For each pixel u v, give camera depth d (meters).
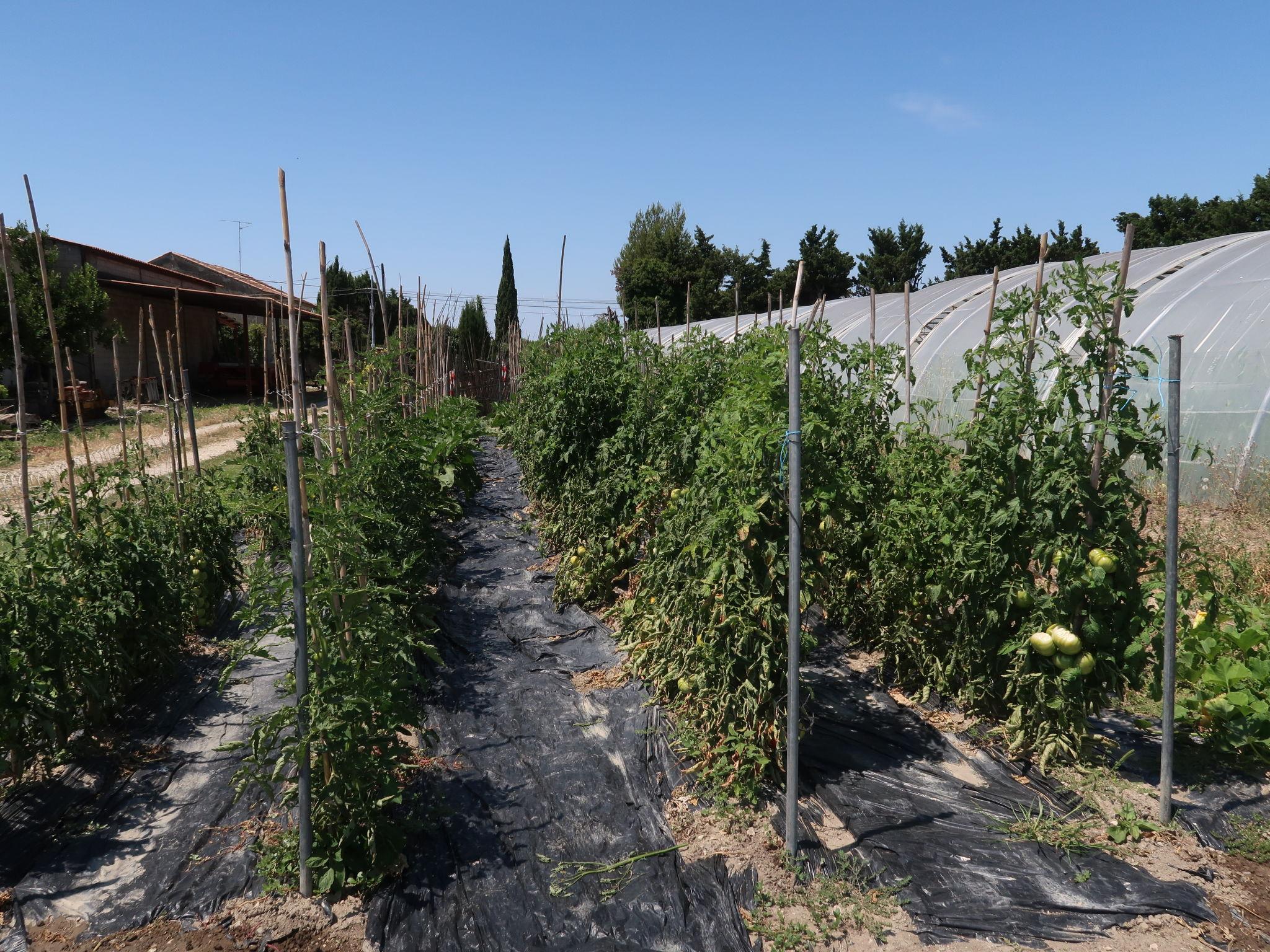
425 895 3.73
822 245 40.56
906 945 3.44
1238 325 10.16
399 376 7.82
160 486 6.89
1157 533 8.53
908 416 6.69
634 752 4.92
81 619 5.04
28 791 4.57
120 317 26.73
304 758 3.60
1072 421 4.62
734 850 4.01
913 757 4.90
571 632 6.97
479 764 4.89
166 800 4.59
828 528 4.79
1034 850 3.99
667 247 43.41
